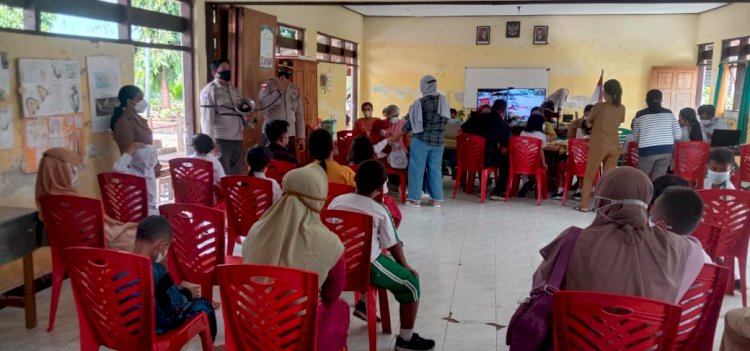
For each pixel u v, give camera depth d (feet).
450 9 36.88
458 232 17.21
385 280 8.95
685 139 20.59
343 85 34.73
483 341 9.92
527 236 16.87
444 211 20.02
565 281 6.14
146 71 18.93
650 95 18.33
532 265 14.15
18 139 12.06
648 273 5.85
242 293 6.36
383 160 21.39
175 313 7.40
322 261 6.97
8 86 11.76
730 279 11.69
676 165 18.66
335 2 19.34
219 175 14.21
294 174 7.11
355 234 8.66
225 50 21.48
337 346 7.36
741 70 30.30
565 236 6.27
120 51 15.15
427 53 40.86
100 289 6.91
